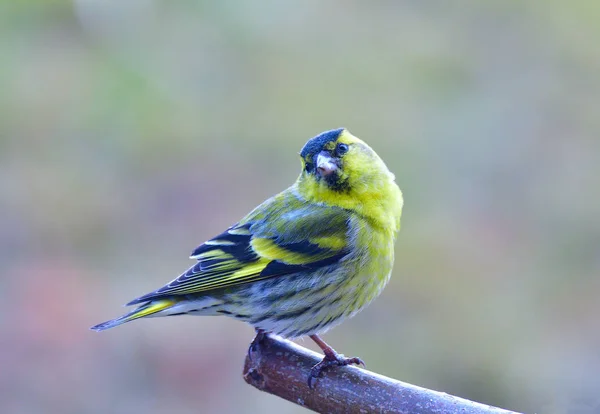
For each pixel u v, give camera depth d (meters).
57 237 14.56
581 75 19.20
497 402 12.09
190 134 17.25
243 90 18.69
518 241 15.17
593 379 11.88
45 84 17.94
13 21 19.34
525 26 20.47
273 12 20.97
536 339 12.96
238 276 7.01
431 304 13.52
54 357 12.14
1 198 15.20
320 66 19.55
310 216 7.19
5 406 11.41
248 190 16.19
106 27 19.81
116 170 16.23
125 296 13.45
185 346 12.18
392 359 12.58
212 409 11.69
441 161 17.20
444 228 15.23
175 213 15.42
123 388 11.82
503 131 17.81
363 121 18.09
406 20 20.95
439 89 18.94
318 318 7.18
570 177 16.62
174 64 19.11
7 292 13.20
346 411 5.99
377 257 7.16
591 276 14.22
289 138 17.53
